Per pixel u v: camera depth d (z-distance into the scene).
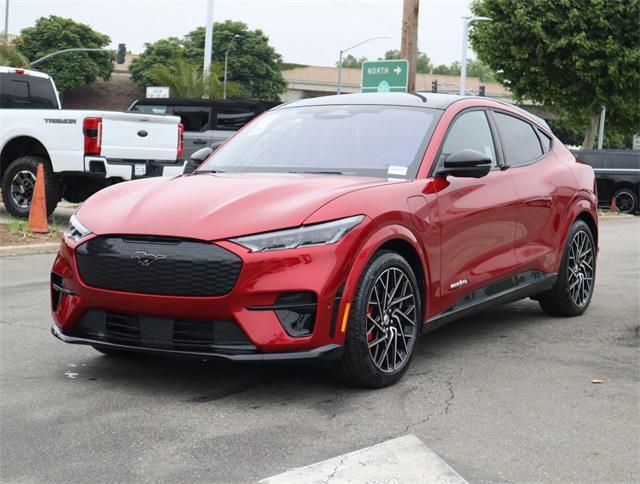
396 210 4.20
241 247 3.74
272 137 5.18
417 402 3.96
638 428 3.65
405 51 15.54
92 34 79.56
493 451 3.33
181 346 3.83
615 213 23.12
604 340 5.41
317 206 3.93
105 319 4.01
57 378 4.32
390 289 4.20
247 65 83.06
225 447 3.33
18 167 10.99
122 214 4.09
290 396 4.02
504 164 5.45
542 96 29.44
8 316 5.92
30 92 12.69
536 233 5.64
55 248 9.62
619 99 28.05
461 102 5.30
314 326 3.78
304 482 2.98
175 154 11.40
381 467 3.13
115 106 78.56
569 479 3.06
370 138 4.90
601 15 27.25
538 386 4.29
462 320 6.07
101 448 3.31
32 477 3.02
